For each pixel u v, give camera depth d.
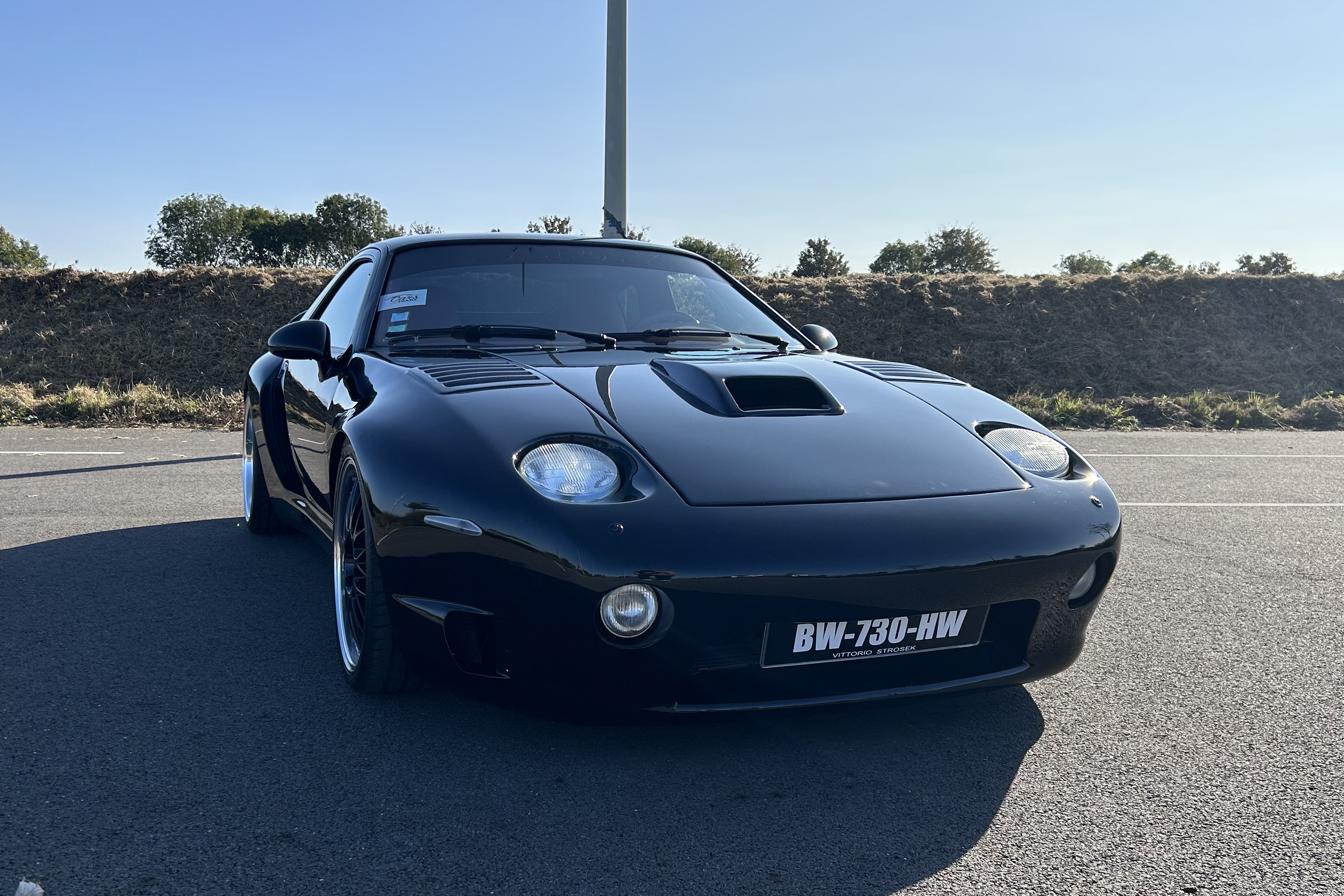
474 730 2.12
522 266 3.04
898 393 2.46
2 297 12.73
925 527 1.87
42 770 1.88
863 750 2.05
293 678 2.42
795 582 1.77
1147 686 2.45
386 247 3.14
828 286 14.58
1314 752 2.06
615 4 7.41
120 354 11.66
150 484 5.25
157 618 2.88
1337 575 3.59
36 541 3.82
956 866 1.59
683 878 1.54
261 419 3.63
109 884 1.50
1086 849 1.65
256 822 1.70
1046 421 9.69
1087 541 2.02
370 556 2.14
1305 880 1.55
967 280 14.98
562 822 1.72
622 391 2.24
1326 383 12.45
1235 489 5.61
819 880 1.54
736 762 1.98
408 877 1.53
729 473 1.91
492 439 1.96
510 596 1.81
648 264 3.22
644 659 1.78
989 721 2.22
